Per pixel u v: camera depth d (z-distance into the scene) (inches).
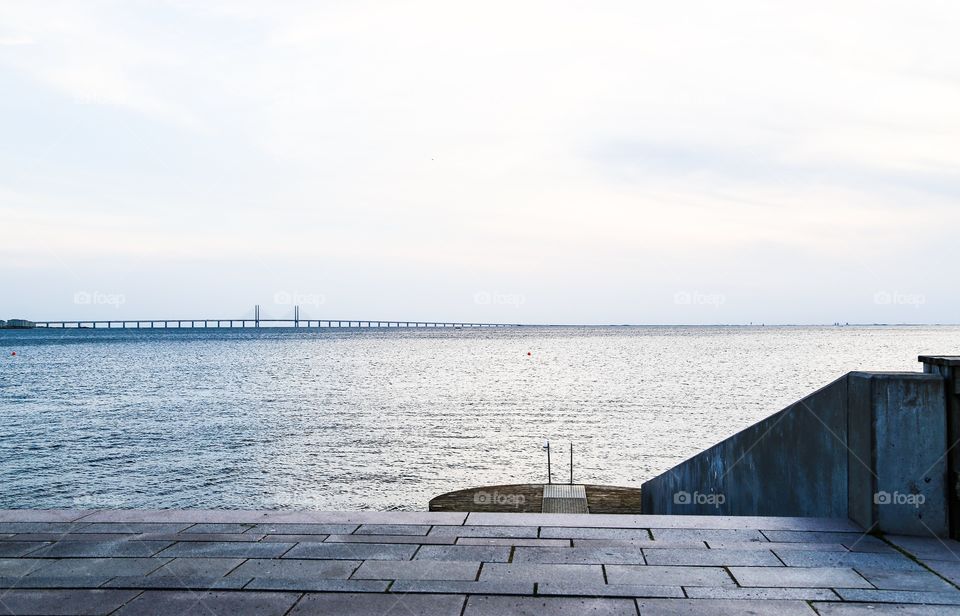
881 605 155.1
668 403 2481.5
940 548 192.1
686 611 152.3
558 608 154.4
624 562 184.2
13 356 5871.1
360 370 4256.9
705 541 201.8
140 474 1349.7
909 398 203.0
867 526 208.2
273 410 2353.6
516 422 2043.6
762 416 2122.3
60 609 156.3
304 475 1337.4
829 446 235.0
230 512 238.1
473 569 179.5
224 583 171.2
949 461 202.4
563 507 712.4
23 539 208.8
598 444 1656.0
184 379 3595.0
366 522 224.4
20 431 1886.1
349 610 154.0
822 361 4896.7
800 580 170.2
